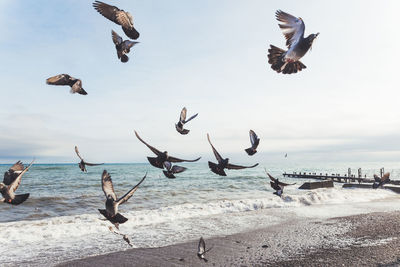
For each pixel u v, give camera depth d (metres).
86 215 20.16
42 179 59.66
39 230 16.09
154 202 28.50
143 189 41.38
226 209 22.47
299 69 4.32
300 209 23.09
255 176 76.94
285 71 4.32
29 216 21.50
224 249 13.12
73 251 12.97
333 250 12.85
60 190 38.91
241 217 20.03
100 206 26.19
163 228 17.08
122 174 88.75
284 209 23.08
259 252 12.68
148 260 11.77
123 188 42.72
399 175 94.12
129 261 11.65
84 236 15.44
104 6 4.50
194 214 20.84
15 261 11.73
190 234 15.73
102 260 11.81
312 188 41.47
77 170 100.19
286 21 4.39
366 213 21.28
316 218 19.69
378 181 10.48
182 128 5.04
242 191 38.97
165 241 14.44
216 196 33.31
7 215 21.58
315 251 12.76
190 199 30.77
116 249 13.23
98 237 15.27
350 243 13.84
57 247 13.55
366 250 12.76
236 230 16.55
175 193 35.59
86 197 30.66
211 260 11.73
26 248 13.41
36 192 36.59
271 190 40.34
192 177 73.38
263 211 22.20
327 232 15.91
